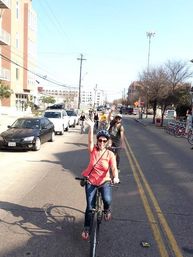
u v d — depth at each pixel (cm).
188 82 4475
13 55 5044
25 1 5575
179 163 1382
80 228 615
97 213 518
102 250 531
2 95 3666
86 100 14600
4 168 1162
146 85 4709
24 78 5653
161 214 709
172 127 3016
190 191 914
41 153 1533
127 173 1123
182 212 729
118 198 819
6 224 627
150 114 9369
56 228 613
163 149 1842
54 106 5203
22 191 855
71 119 3238
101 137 542
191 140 2220
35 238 568
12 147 1547
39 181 970
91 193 534
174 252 534
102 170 537
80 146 1831
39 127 1730
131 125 4294
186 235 603
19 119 1797
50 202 765
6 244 543
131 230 616
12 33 4953
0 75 4312
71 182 964
